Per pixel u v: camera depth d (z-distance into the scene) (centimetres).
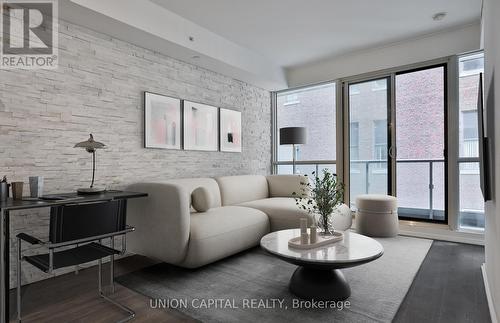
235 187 400
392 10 326
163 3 306
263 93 548
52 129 261
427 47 394
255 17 339
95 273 262
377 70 439
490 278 208
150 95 343
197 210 311
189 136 393
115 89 311
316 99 530
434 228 378
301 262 191
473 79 376
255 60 453
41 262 172
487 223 235
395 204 381
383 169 445
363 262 191
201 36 361
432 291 220
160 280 244
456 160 373
